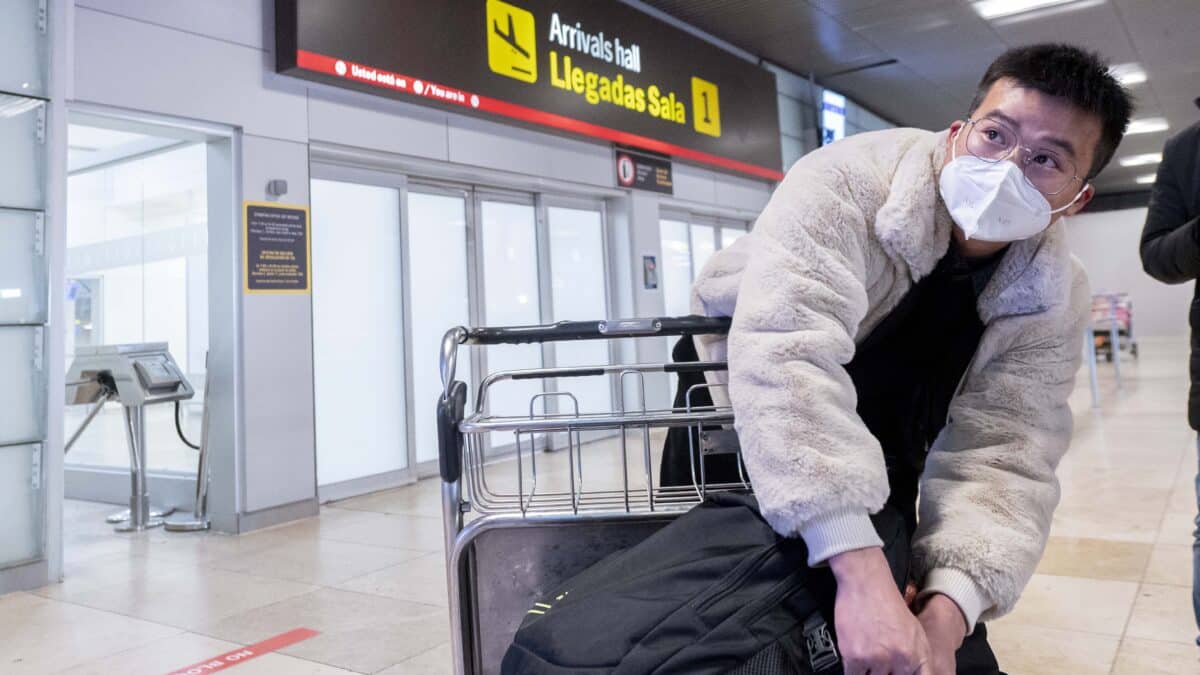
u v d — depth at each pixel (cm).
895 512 87
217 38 403
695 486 111
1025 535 86
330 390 482
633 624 75
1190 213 156
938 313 100
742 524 82
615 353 684
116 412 508
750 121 814
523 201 619
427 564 334
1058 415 97
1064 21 788
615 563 86
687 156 726
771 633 74
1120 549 298
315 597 294
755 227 93
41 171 329
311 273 440
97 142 483
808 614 77
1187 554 288
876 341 100
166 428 480
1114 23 798
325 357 480
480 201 584
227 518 408
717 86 768
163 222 465
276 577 322
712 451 109
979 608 82
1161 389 815
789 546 79
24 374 323
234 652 243
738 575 77
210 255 421
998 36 825
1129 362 1230
